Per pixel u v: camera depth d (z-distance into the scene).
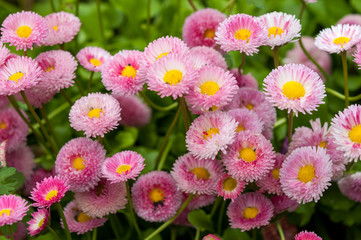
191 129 0.68
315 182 0.66
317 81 0.67
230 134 0.67
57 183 0.67
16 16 0.72
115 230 0.76
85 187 0.70
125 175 0.66
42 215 0.67
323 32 0.73
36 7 1.01
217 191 0.69
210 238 0.69
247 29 0.69
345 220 0.78
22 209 0.65
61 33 0.76
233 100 0.73
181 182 0.70
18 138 0.80
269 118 0.74
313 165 0.67
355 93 0.91
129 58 0.71
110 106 0.70
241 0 0.88
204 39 0.78
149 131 0.88
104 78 0.71
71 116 0.70
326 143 0.71
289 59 0.91
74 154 0.70
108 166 0.67
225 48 0.69
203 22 0.78
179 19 0.93
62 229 0.77
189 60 0.67
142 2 1.00
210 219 0.74
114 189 0.71
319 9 0.95
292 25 0.71
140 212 0.73
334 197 0.77
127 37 1.01
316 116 0.79
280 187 0.69
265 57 0.93
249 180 0.69
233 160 0.67
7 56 0.72
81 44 0.92
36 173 0.80
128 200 0.71
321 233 0.79
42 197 0.66
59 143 0.84
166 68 0.67
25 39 0.72
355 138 0.67
